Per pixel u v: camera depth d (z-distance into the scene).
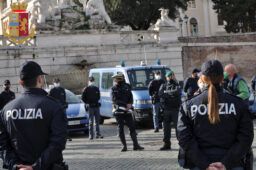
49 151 5.84
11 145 6.16
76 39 37.69
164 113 16.45
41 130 5.96
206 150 6.20
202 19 93.62
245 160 6.43
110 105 26.20
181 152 6.41
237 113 6.19
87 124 22.61
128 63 38.47
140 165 13.71
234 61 43.22
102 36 38.38
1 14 53.81
